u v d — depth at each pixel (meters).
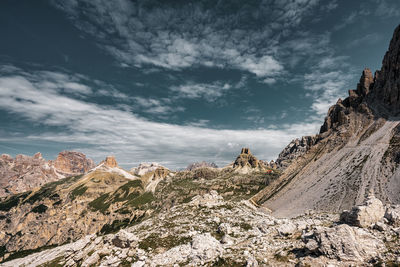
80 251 54.66
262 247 36.00
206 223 73.56
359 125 192.50
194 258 36.75
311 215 79.88
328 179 152.12
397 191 103.62
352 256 24.05
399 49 189.50
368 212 32.28
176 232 65.44
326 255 25.38
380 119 179.75
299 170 192.38
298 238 36.69
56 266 55.69
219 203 103.38
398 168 119.62
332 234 26.48
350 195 120.44
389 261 22.06
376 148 151.62
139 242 55.16
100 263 46.91
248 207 108.56
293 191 164.00
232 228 62.28
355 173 139.12
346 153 169.88
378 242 26.17
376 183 118.44
